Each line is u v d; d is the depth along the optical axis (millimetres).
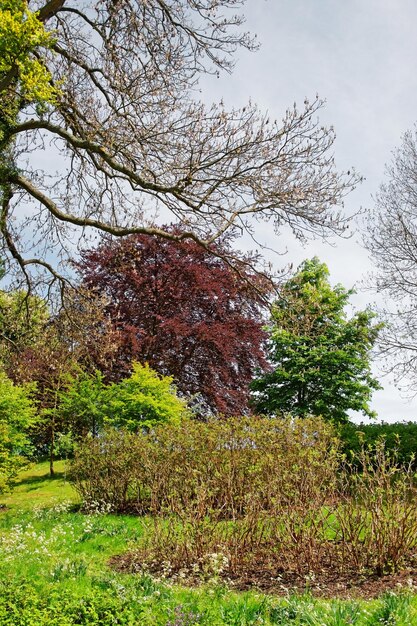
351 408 18875
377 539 6133
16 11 6059
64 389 18531
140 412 13906
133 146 9078
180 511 7637
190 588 5668
